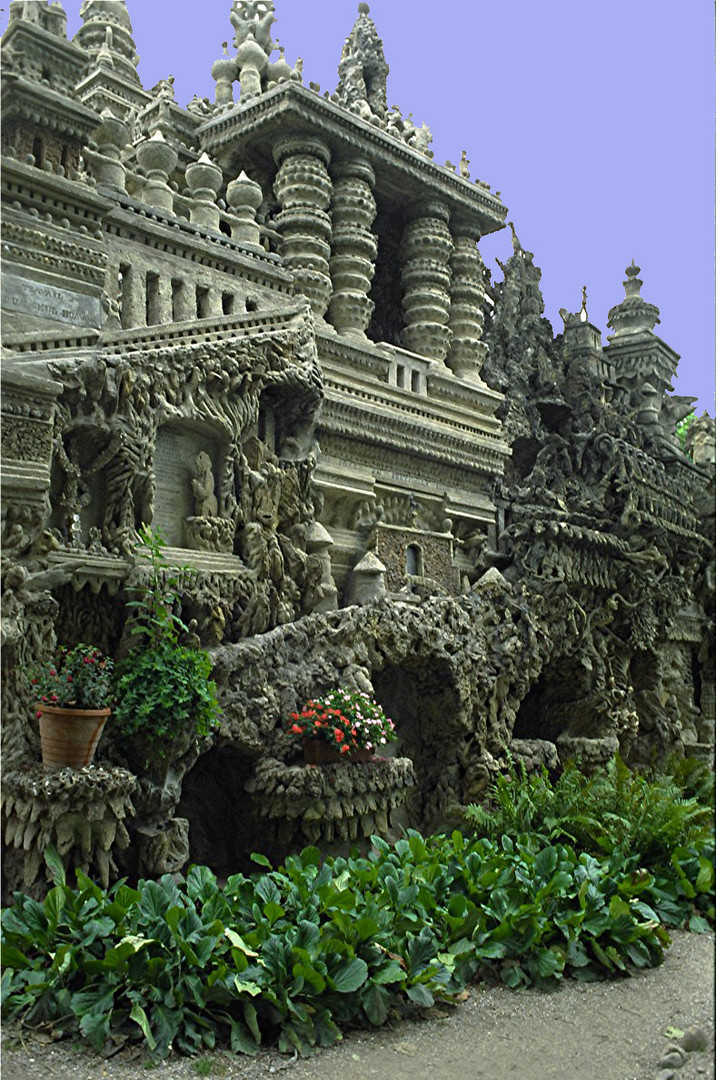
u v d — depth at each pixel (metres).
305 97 10.87
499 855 7.75
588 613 12.99
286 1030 5.14
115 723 7.04
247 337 9.15
